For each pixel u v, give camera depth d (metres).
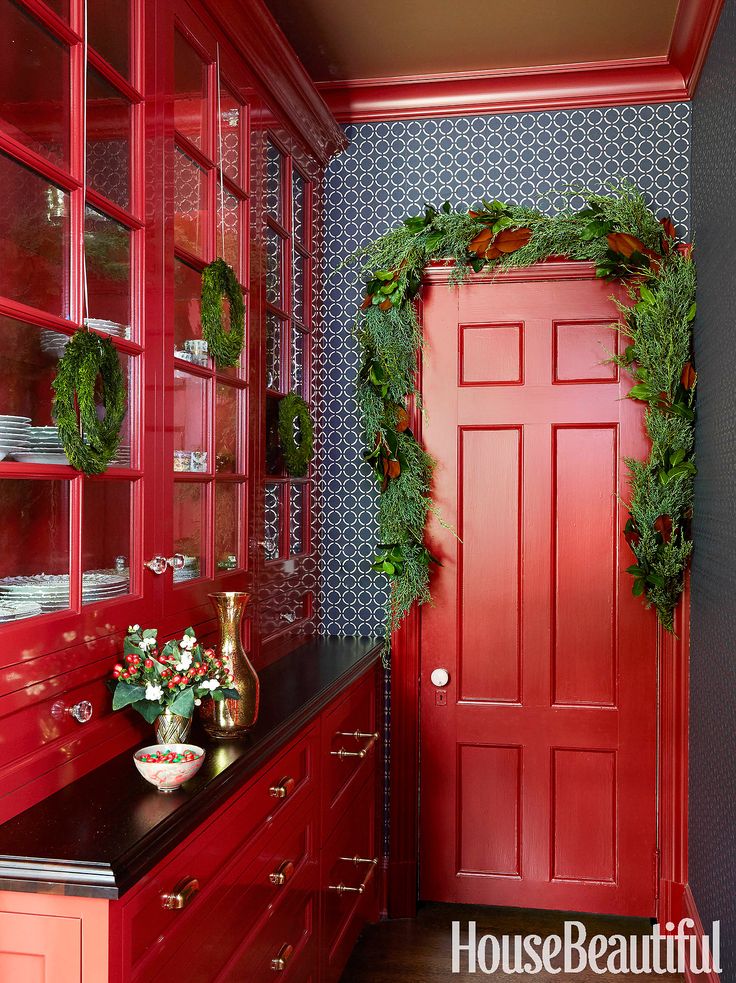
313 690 2.48
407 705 3.47
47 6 1.58
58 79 1.63
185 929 1.56
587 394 3.41
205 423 2.38
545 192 3.44
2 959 1.33
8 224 1.47
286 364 3.15
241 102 2.63
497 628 3.47
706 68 2.96
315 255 3.49
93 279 1.76
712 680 2.72
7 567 1.49
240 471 2.65
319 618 3.58
